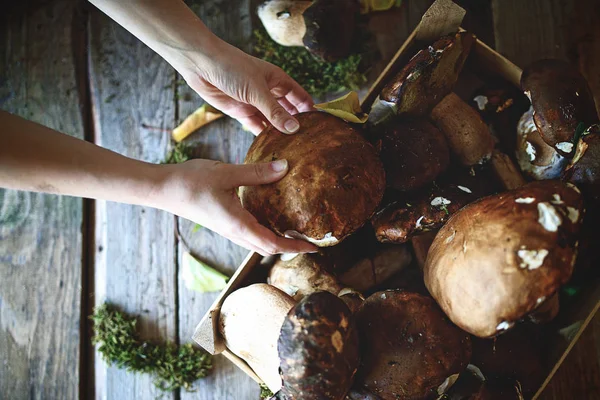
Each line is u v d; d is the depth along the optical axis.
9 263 1.00
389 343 0.65
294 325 0.62
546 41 0.94
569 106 0.73
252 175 0.67
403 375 0.65
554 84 0.74
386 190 0.79
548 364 0.76
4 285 0.99
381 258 0.82
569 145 0.73
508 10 0.95
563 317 0.76
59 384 0.96
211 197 0.66
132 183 0.66
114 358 0.94
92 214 1.01
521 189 0.60
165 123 1.01
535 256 0.56
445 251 0.63
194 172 0.67
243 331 0.74
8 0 1.05
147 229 0.98
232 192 0.67
